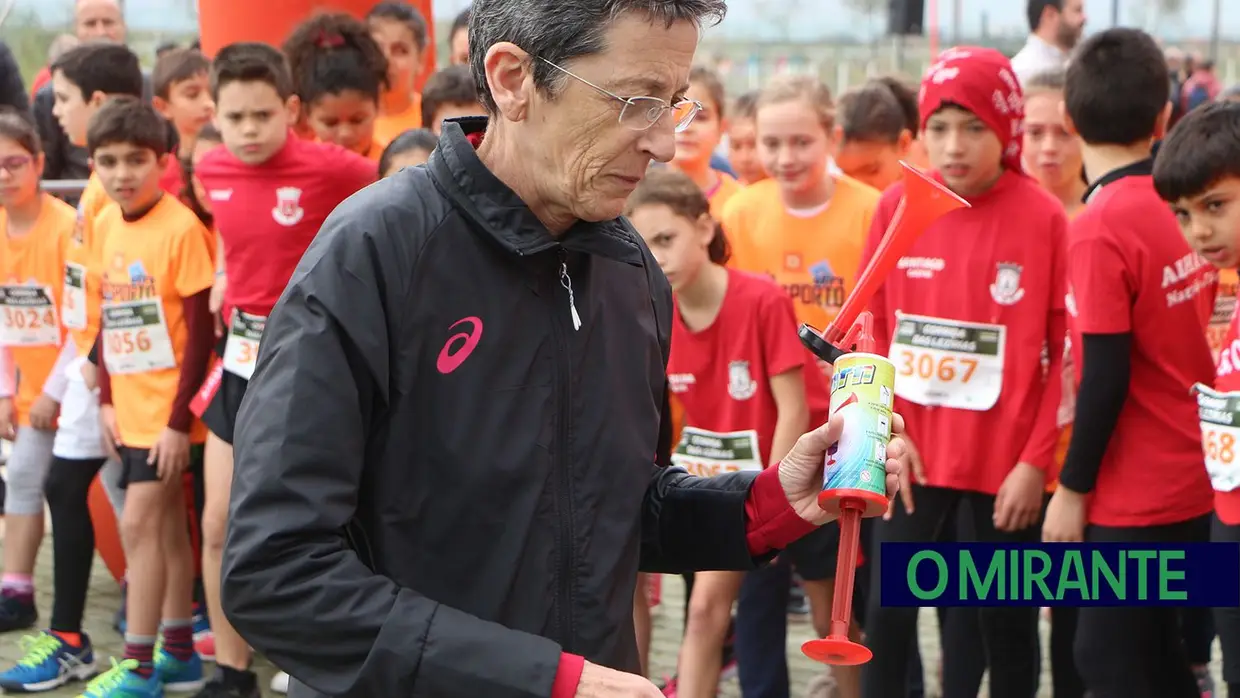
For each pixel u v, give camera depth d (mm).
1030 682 3701
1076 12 8039
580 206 1792
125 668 4359
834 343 2084
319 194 4215
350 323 1738
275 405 1712
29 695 4582
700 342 3887
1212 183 3029
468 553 1821
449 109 4727
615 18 1701
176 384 4465
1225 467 3047
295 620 1684
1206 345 3482
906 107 5914
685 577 4570
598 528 1893
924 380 3748
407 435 1797
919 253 3779
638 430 1957
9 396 5238
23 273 5172
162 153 4547
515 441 1829
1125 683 3406
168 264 4445
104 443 4707
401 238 1793
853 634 4250
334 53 4918
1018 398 3654
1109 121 3592
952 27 12250
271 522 1681
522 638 1702
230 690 4289
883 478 1938
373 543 1819
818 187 4688
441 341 1802
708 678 3824
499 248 1833
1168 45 14391
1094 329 3408
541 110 1767
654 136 1749
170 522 4496
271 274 4207
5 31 10078
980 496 3729
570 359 1874
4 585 5168
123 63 5961
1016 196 3707
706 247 3857
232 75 4141
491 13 1783
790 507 2035
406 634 1683
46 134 7109
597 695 1683
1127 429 3475
